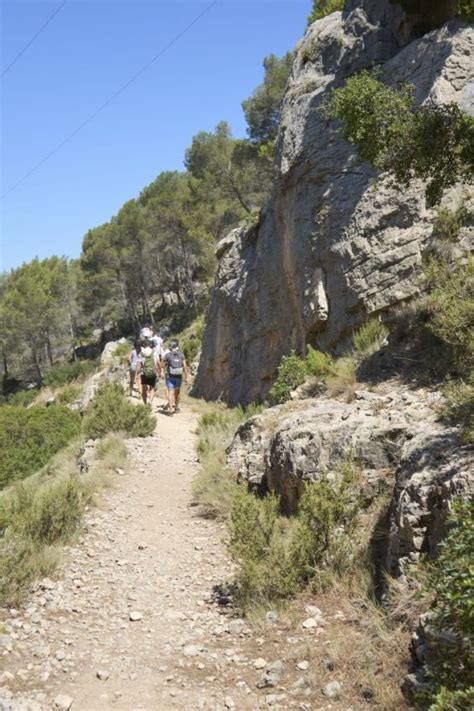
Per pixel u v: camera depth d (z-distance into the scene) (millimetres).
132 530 8258
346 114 7715
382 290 11891
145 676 4746
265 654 4914
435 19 13961
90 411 15086
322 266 13664
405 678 3943
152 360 16891
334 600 5484
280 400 11547
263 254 17984
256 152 36969
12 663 4832
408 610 4551
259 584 5727
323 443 7328
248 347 18547
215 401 20109
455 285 8383
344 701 4121
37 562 6602
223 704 4312
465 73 12219
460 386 6672
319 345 13781
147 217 47406
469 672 3525
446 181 7906
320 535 5961
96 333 66812
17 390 57094
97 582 6547
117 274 51750
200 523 8547
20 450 17031
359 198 13062
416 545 4953
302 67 16688
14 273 66188
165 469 11352
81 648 5152
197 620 5688
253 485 8789
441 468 5223
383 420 7281
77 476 10203
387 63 13891
